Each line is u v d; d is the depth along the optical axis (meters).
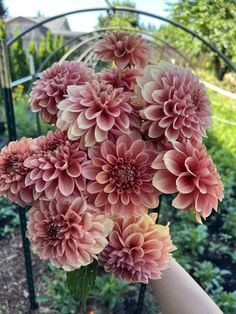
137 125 0.30
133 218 0.31
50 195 0.29
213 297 0.98
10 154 0.33
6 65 0.66
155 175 0.27
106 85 0.30
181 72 0.30
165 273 0.41
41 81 0.36
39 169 0.29
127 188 0.28
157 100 0.28
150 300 0.94
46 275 1.03
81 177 0.29
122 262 0.30
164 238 0.32
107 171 0.28
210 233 1.31
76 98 0.29
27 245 0.82
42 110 0.36
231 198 1.45
